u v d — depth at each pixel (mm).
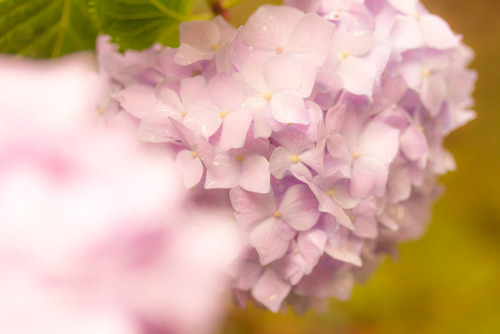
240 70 591
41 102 452
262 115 579
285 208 591
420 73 631
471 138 1644
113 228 404
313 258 602
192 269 426
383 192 617
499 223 1529
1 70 469
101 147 447
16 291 385
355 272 666
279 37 596
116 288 402
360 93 599
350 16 615
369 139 618
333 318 1448
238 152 583
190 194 584
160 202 420
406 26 627
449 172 1595
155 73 605
